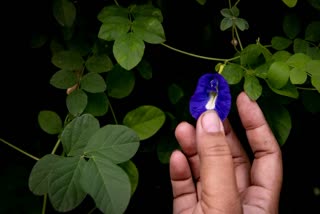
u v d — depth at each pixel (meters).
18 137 0.53
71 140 0.39
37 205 0.51
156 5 0.50
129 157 0.38
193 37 0.53
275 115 0.45
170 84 0.51
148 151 0.50
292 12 0.49
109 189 0.36
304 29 0.49
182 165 0.47
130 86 0.45
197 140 0.39
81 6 0.48
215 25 0.53
